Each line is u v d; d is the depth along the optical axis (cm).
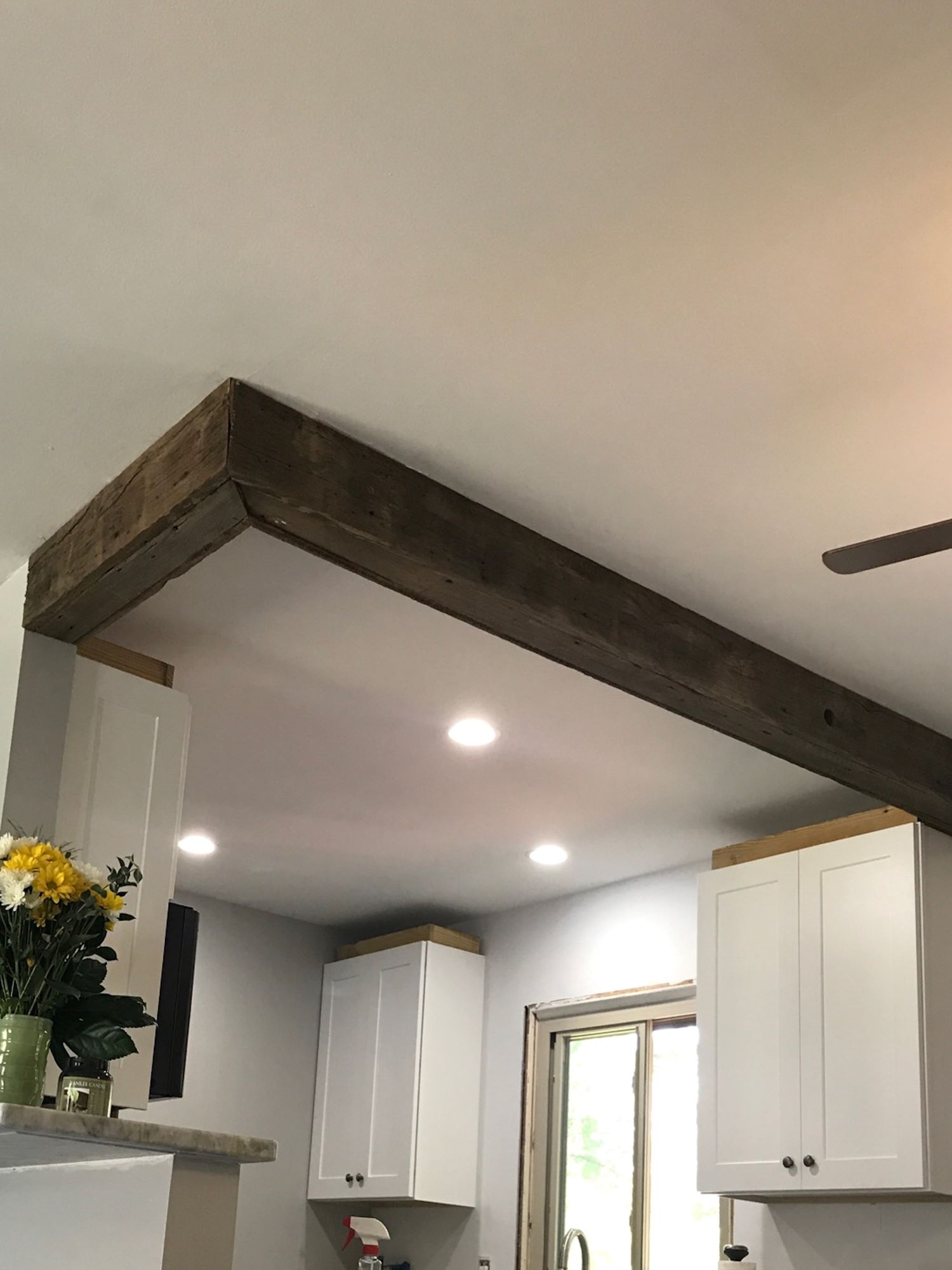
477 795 425
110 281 204
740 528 266
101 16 161
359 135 177
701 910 413
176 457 233
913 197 184
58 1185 232
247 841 480
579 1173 484
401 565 246
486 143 177
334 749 393
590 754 388
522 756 392
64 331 215
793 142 176
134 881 286
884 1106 347
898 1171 338
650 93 169
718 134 175
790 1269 396
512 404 231
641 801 423
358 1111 527
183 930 297
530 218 190
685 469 248
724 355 217
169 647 331
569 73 167
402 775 412
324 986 570
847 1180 348
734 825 438
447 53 165
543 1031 514
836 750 321
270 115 174
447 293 205
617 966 495
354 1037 543
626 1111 475
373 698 358
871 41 162
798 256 196
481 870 501
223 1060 534
